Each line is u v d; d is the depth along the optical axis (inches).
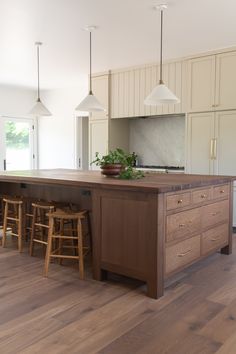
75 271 129.1
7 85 293.9
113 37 170.9
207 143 196.5
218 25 153.6
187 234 119.9
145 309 97.9
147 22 150.3
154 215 104.1
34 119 321.1
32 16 143.9
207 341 81.6
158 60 213.8
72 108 296.7
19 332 85.0
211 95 193.2
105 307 99.0
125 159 140.1
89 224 145.4
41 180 132.6
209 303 101.9
